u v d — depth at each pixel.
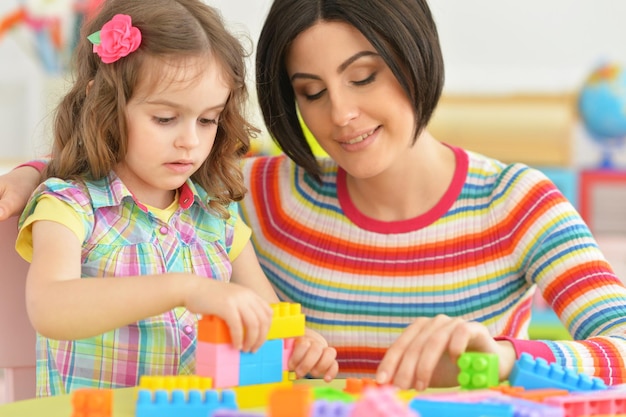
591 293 1.32
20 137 3.64
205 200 1.41
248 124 1.42
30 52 3.53
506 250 1.46
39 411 0.94
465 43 3.88
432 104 1.37
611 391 0.94
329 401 0.76
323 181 1.58
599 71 3.40
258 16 3.88
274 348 1.05
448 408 0.83
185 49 1.24
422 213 1.50
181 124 1.26
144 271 1.30
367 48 1.31
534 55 3.85
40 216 1.20
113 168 1.32
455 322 1.04
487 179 1.51
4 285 1.31
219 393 0.88
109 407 0.84
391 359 1.02
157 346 1.29
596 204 3.32
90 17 1.43
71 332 1.06
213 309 1.00
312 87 1.36
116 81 1.25
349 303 1.51
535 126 3.39
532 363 1.00
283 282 1.56
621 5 3.80
